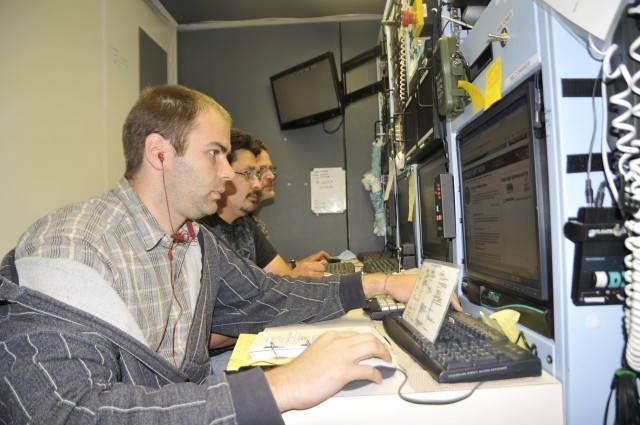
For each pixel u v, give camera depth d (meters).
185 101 0.81
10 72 1.25
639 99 0.46
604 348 0.51
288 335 0.78
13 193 1.25
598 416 0.50
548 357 0.55
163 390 0.49
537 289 0.59
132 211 0.76
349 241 2.54
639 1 0.45
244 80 2.63
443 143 1.03
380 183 2.38
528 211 0.62
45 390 0.46
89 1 1.65
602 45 0.49
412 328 0.68
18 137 1.27
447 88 0.86
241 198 1.68
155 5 2.32
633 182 0.47
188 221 0.91
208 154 0.82
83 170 1.58
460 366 0.52
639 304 0.45
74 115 1.54
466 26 0.93
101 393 0.48
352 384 0.53
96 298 0.57
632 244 0.46
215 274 0.94
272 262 1.89
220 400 0.47
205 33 2.65
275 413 0.47
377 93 2.40
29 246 0.60
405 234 1.72
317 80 2.40
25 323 0.51
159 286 0.76
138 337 0.60
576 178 0.52
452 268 0.64
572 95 0.52
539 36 0.56
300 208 2.57
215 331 1.00
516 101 0.65
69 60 1.52
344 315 0.98
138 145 0.80
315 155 2.58
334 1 2.39
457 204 0.97
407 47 1.46
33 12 1.35
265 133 2.61
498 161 0.74
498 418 0.49
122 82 1.91
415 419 0.49
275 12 2.50
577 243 0.51
